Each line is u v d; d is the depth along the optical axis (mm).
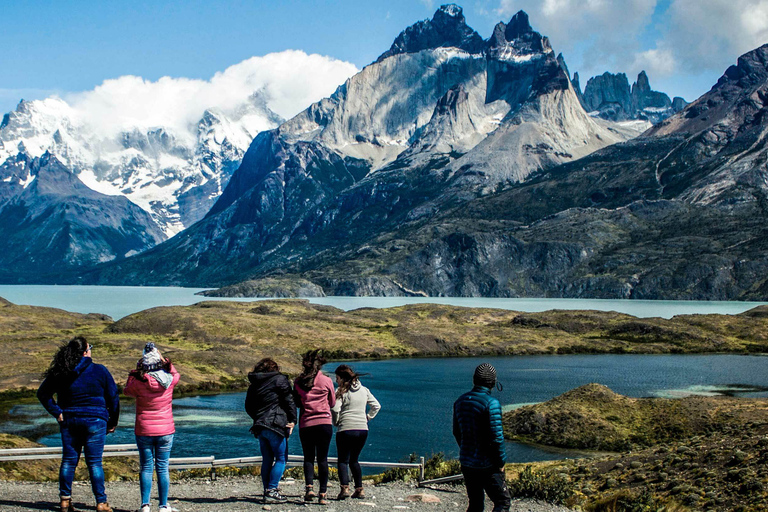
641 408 68312
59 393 18906
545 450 60562
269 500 21938
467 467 17094
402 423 76562
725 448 35625
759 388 105375
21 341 138875
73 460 19094
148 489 19188
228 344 155750
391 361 151125
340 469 23734
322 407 22656
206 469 34688
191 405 89438
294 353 139375
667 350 172750
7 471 37781
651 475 34656
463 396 17500
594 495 32469
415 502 24500
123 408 83812
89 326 188750
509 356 163500
